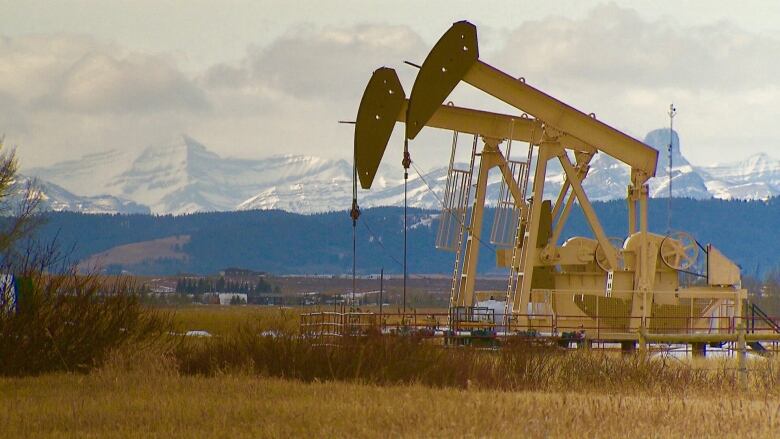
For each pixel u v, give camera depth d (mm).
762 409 46156
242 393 51812
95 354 64562
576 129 96938
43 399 49750
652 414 44781
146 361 61531
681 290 101500
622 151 98375
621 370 63438
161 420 43062
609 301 100125
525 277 95562
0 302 63750
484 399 49188
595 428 41031
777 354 86750
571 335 91812
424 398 50031
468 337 86562
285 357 64062
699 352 85938
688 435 40438
